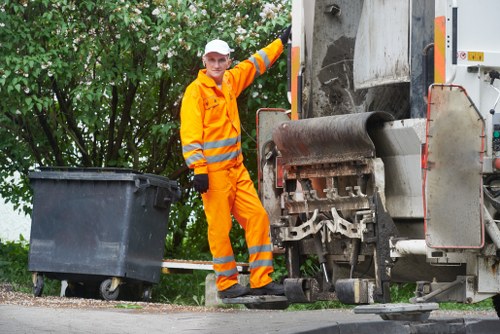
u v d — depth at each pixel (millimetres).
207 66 9641
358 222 8531
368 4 9562
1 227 16578
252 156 14234
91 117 13469
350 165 8617
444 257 8086
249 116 14039
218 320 9297
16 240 16453
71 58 13305
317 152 8875
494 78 8406
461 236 7891
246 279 11305
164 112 14461
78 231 12203
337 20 9750
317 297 9047
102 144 14695
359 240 8656
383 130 8695
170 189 12484
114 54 13328
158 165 14805
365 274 8922
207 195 9625
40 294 12430
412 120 8445
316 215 8891
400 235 8656
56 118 14289
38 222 12414
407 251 8219
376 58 9438
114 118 14312
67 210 12258
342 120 8625
